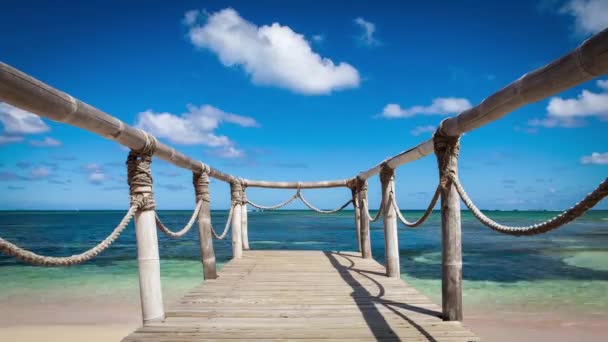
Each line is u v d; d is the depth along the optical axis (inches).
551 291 386.6
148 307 155.4
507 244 874.1
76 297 368.2
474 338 137.3
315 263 320.5
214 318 163.0
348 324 153.8
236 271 281.9
